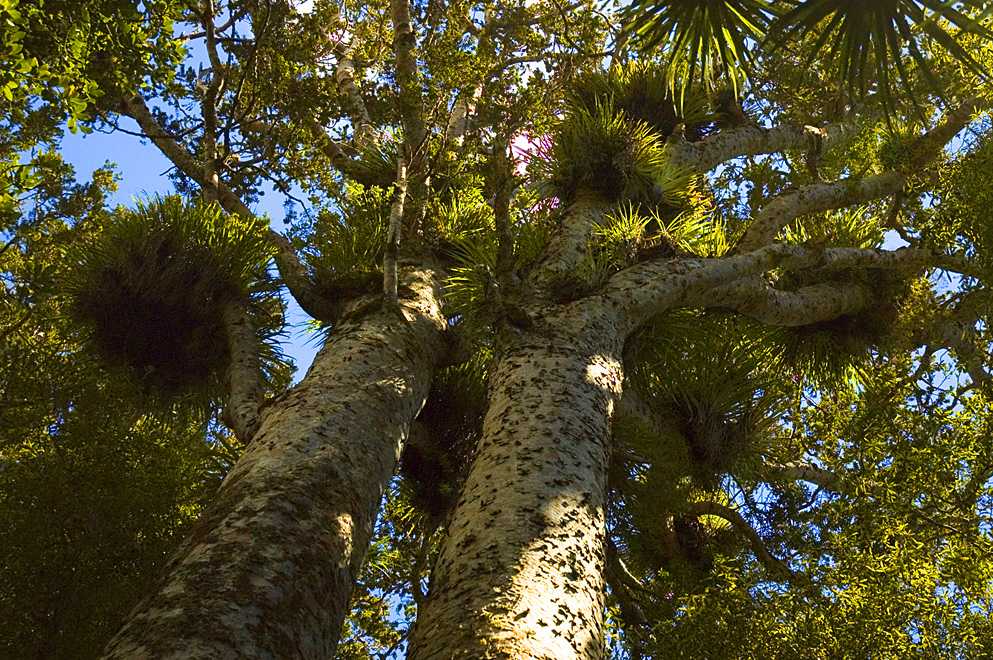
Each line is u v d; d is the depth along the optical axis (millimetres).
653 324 6531
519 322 4574
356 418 4387
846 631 4641
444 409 6996
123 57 5312
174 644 2676
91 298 6445
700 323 6801
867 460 5551
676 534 7148
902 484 5242
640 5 4441
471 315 5668
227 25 7422
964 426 5441
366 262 6781
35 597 5027
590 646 2699
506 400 4020
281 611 3021
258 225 7012
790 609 4797
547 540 3074
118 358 6543
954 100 7762
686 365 6828
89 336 6547
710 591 4969
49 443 5859
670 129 8641
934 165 7645
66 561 5129
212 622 2814
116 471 5539
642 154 7129
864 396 6586
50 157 6762
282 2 7562
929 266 6789
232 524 3402
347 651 7062
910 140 7535
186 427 6699
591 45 7707
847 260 6504
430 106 7281
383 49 9789
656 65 8633
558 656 2535
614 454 6844
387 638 7293
